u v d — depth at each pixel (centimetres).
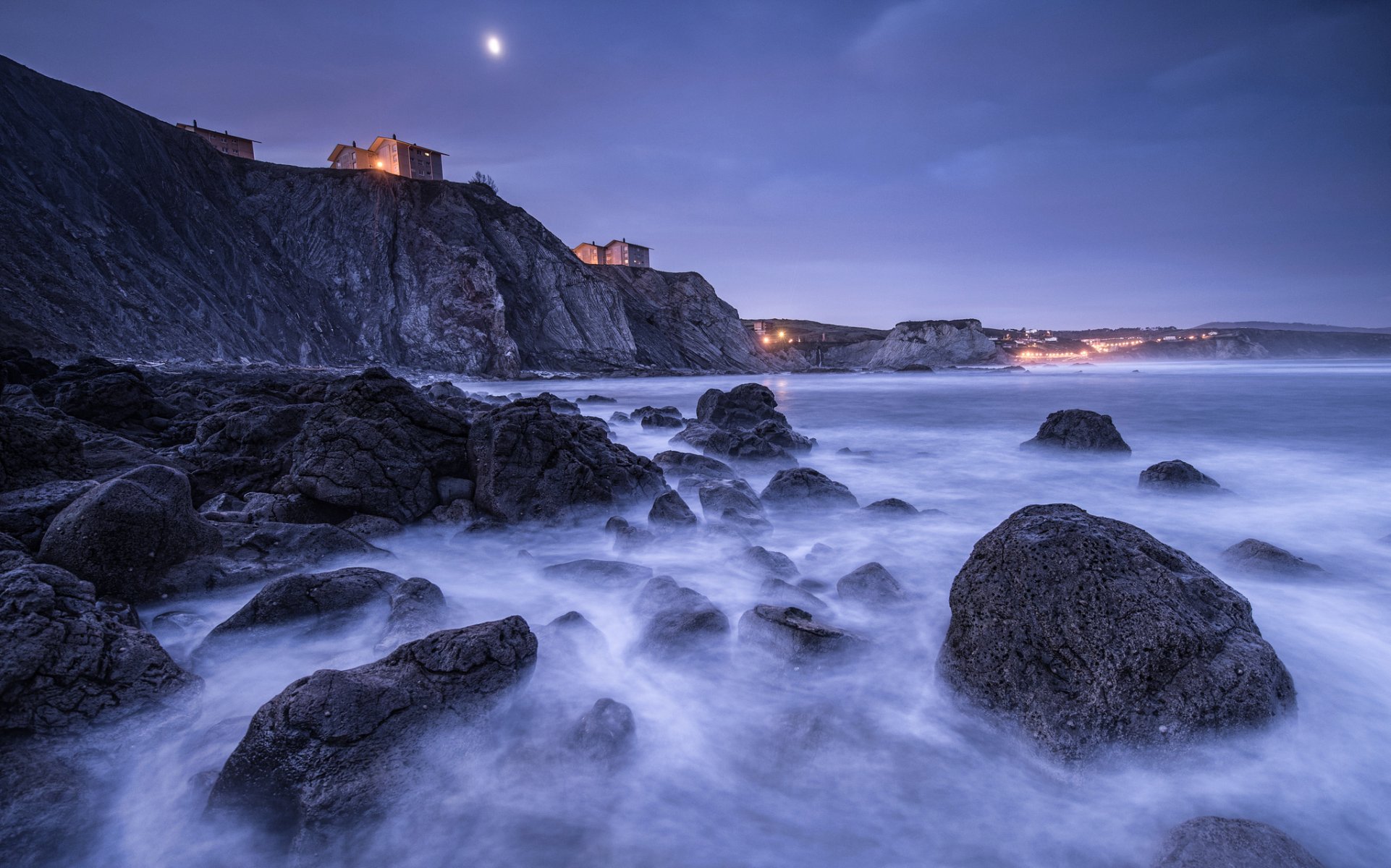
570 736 309
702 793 288
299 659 401
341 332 4781
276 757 261
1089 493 926
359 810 256
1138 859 252
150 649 340
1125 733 288
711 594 510
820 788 289
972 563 363
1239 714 291
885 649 398
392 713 282
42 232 3159
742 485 839
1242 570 555
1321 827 267
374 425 718
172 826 269
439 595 456
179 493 482
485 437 736
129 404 1096
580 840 263
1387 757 306
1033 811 277
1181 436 1512
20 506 475
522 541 664
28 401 881
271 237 4878
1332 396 2636
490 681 319
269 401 1098
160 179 4212
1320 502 865
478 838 264
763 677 376
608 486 770
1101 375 5109
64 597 334
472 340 5112
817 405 2509
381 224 5284
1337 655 409
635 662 397
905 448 1384
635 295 7994
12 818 244
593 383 4744
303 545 541
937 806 280
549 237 6706
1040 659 316
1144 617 304
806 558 601
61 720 292
